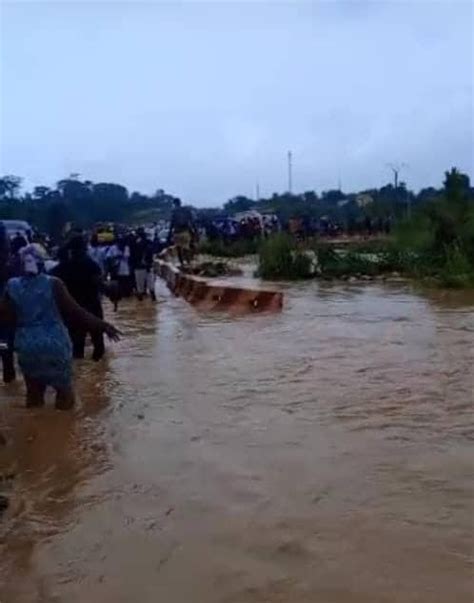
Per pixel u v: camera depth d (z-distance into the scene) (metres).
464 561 4.73
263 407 8.35
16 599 4.51
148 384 9.81
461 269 22.11
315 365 10.45
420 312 15.86
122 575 4.72
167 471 6.46
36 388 8.73
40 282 8.62
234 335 13.60
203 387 9.46
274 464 6.51
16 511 5.76
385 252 27.20
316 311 16.59
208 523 5.39
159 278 32.50
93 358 11.74
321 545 4.99
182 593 4.48
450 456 6.57
